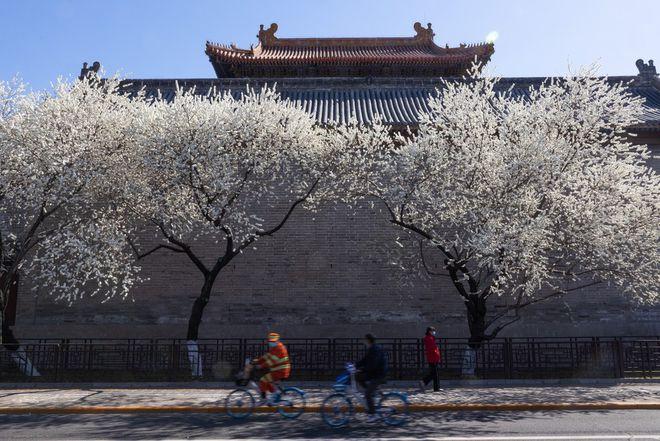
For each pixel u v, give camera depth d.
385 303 18.64
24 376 15.05
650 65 25.17
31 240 16.25
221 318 18.48
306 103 23.30
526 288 14.49
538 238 13.67
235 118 15.34
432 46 33.44
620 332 18.39
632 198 15.24
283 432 8.70
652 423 9.41
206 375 15.32
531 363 16.66
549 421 9.67
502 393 12.66
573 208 14.92
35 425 9.41
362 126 17.48
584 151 15.04
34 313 18.42
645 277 15.62
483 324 15.33
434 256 18.94
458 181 15.27
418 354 15.48
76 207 15.17
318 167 16.98
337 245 19.12
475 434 8.48
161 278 18.78
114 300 18.58
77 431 8.84
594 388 13.49
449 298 18.66
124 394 12.56
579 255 15.18
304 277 18.88
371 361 9.29
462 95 15.88
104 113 15.33
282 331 18.31
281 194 19.50
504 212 14.16
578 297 18.70
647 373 15.59
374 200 19.45
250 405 10.16
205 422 9.65
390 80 25.03
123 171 15.21
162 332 18.30
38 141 14.20
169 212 15.51
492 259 13.66
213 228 15.70
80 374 15.45
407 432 8.67
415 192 15.12
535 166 13.94
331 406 9.23
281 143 15.96
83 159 14.50
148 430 8.89
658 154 19.84
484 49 29.64
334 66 31.27
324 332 18.31
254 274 18.88
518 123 15.43
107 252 16.05
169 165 14.57
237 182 15.20
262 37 33.84
